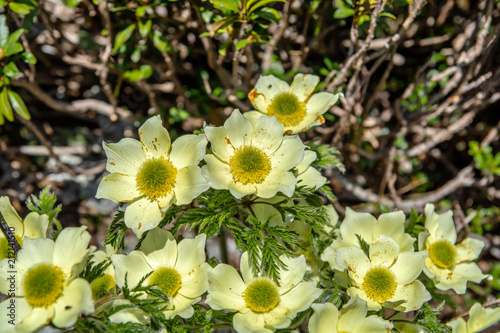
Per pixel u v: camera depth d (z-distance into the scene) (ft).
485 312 1.77
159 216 1.64
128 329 1.61
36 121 2.46
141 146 1.68
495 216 2.28
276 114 1.78
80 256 1.59
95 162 2.45
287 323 1.63
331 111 2.27
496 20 2.15
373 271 1.71
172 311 1.65
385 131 2.38
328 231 1.88
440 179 2.52
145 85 2.17
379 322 1.64
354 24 1.92
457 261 1.83
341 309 1.67
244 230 1.70
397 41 1.96
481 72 2.23
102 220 2.40
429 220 1.84
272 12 1.87
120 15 2.14
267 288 1.66
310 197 1.75
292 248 1.74
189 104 2.29
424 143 2.27
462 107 2.15
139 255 1.69
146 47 2.10
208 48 2.07
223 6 1.82
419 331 1.72
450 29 2.30
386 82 2.45
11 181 2.38
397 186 2.51
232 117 1.69
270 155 1.69
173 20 2.09
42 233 1.66
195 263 1.68
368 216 1.78
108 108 2.25
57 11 2.28
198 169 1.64
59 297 1.58
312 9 1.97
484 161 2.18
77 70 2.35
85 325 1.59
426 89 2.19
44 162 2.42
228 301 1.66
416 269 1.71
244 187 1.67
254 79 2.26
